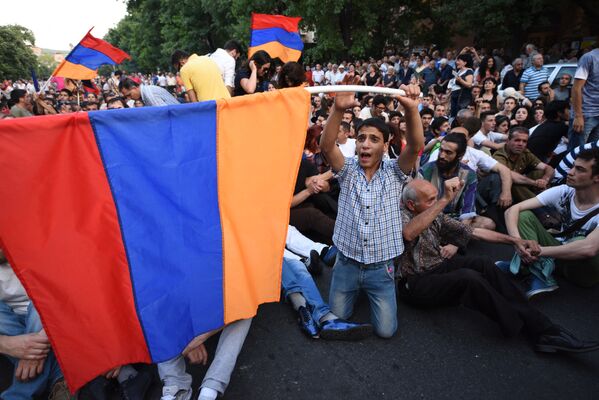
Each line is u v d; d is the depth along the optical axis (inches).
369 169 94.2
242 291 79.0
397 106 296.8
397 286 125.6
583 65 186.7
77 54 269.0
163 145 66.7
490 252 154.3
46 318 62.2
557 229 140.9
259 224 79.2
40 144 57.3
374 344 102.2
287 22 243.4
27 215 58.4
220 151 72.5
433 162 147.7
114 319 67.5
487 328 107.9
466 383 89.8
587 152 113.3
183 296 72.7
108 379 84.9
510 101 259.0
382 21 779.4
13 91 292.7
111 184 63.1
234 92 212.4
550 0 551.8
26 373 78.4
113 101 221.5
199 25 1253.1
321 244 142.6
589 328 109.0
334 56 810.8
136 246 66.6
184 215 71.0
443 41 774.5
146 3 1489.9
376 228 93.0
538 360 96.3
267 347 101.2
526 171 185.3
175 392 77.8
